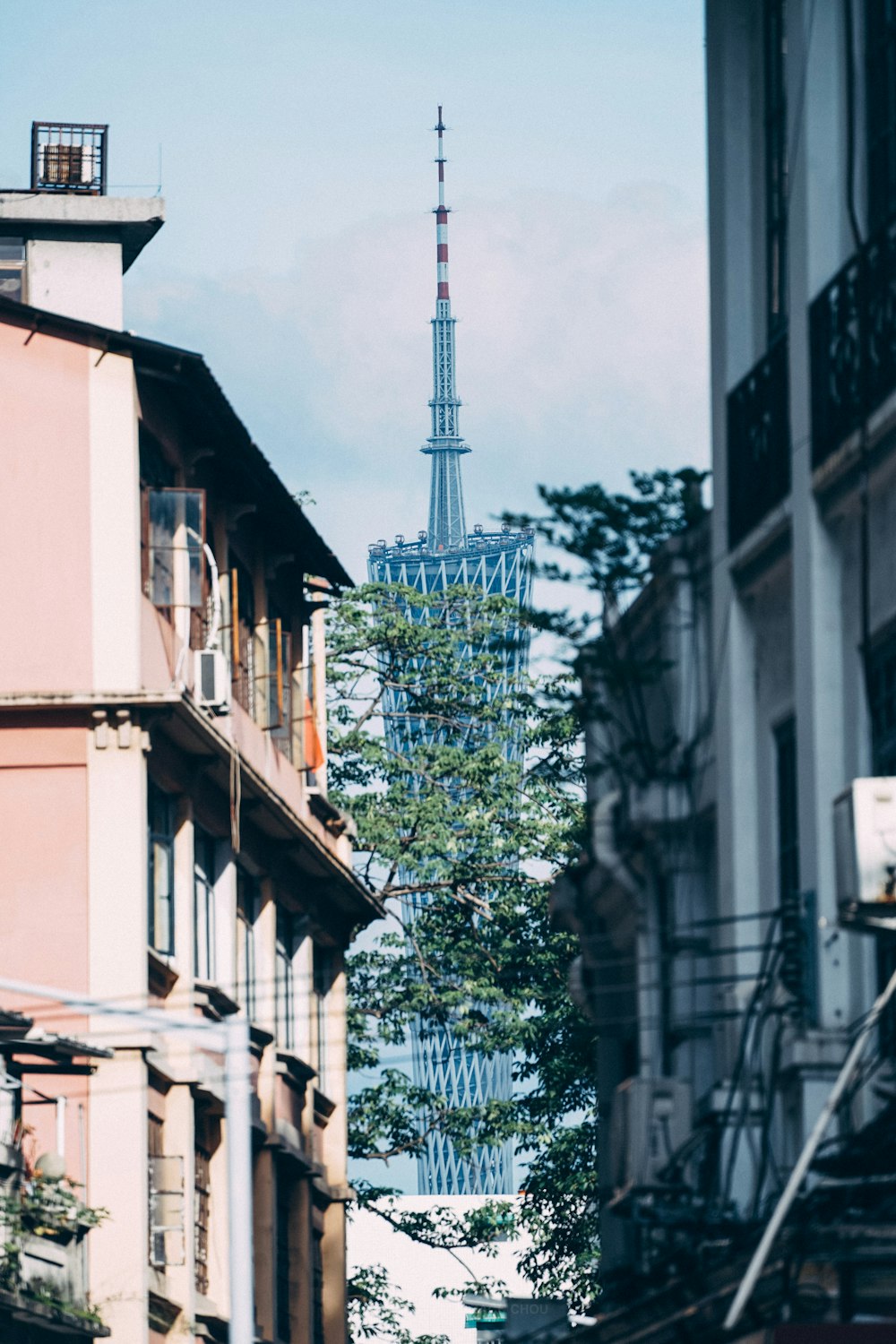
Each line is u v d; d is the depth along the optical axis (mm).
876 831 19109
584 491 26125
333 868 50094
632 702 28125
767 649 24406
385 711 64375
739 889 24469
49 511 40938
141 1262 38625
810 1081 21828
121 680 40375
